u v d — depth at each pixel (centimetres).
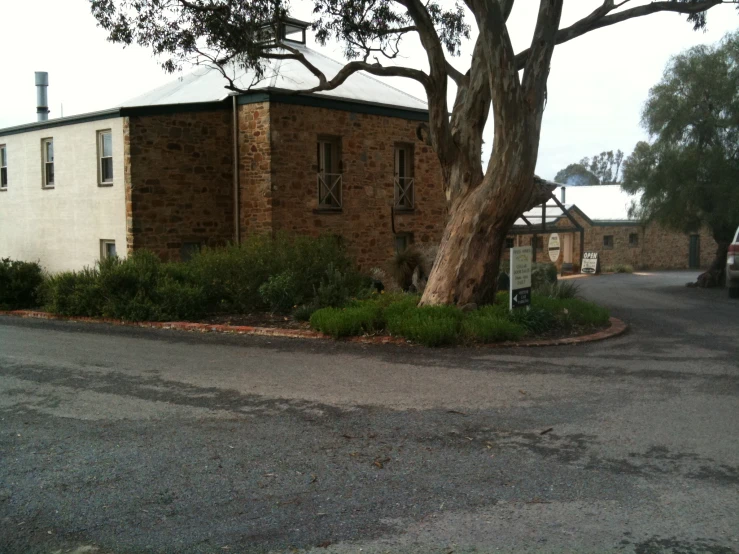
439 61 1116
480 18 1011
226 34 1270
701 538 376
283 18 1297
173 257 1672
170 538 386
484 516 407
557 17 1047
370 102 1848
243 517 411
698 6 1123
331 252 1376
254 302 1309
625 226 3931
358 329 1027
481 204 1091
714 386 712
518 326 979
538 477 465
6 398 696
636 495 434
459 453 514
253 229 1692
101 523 406
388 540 379
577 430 566
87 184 1759
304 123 1712
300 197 1712
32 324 1297
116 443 549
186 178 1680
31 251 1967
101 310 1327
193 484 462
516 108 1042
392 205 1948
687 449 518
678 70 2297
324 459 505
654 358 864
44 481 471
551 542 373
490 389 702
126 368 837
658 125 2336
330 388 714
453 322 964
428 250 1591
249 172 1689
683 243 4134
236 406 652
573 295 1438
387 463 496
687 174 2241
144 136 1622
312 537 384
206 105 1692
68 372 818
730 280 1831
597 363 831
